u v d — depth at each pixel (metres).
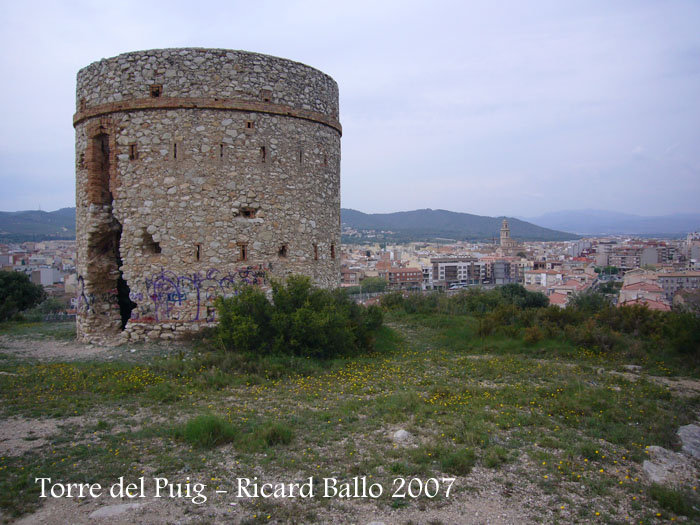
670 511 6.38
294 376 13.03
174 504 6.38
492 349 17.66
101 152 18.06
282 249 18.19
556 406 10.30
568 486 6.94
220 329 15.23
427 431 8.96
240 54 17.42
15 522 5.92
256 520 6.03
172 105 16.75
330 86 20.33
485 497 6.61
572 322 20.36
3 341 18.59
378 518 6.10
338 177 21.09
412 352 17.28
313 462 7.64
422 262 158.88
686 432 8.93
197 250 16.91
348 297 19.09
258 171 17.59
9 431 8.86
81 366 13.65
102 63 17.53
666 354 15.72
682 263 159.38
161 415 9.88
